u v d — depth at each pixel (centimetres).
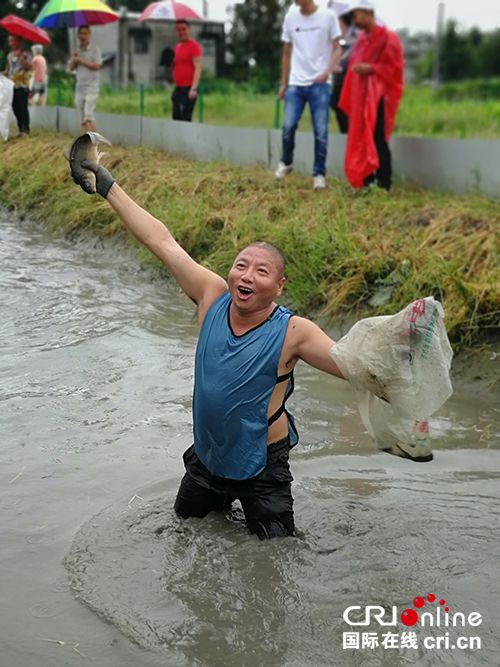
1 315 755
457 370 615
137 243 977
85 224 1095
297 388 600
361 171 956
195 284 411
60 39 3444
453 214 825
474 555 396
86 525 414
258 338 387
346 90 989
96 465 476
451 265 686
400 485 464
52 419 536
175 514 424
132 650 330
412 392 365
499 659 330
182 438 513
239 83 3328
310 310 732
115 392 582
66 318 750
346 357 370
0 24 1620
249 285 380
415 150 1011
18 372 615
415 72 4859
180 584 370
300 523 418
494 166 922
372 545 401
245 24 3716
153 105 1825
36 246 1072
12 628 341
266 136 1185
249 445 392
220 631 341
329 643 336
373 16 948
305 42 995
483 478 475
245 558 388
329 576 377
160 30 3262
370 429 385
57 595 362
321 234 782
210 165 1188
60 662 323
